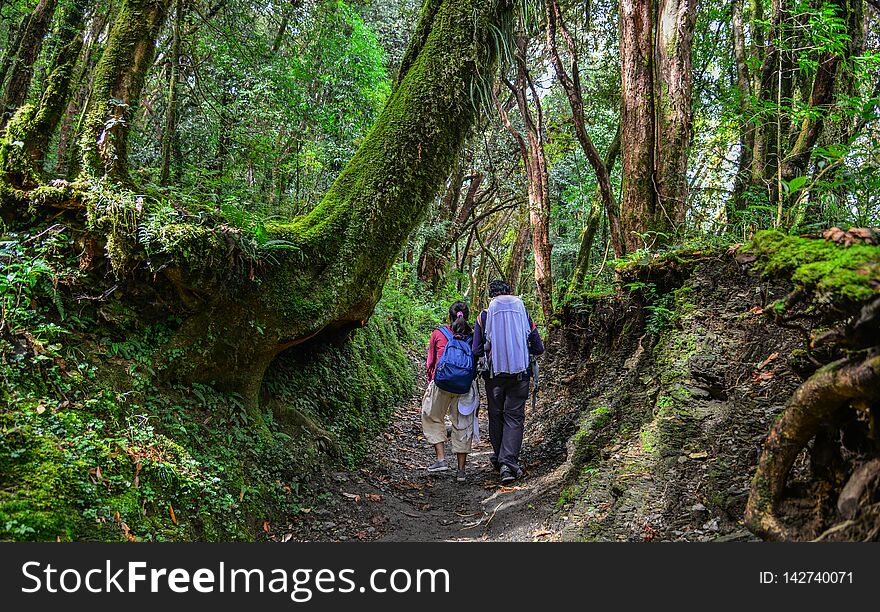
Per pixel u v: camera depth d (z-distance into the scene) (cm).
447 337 600
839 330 205
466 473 598
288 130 847
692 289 452
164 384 400
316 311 468
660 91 575
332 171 880
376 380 805
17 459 268
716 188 632
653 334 477
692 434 365
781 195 419
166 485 325
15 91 488
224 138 755
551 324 838
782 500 233
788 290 371
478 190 1978
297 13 856
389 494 520
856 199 423
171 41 686
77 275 367
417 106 525
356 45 860
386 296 1148
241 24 804
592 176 1186
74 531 260
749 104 504
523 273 2386
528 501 454
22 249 341
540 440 616
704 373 394
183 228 378
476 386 594
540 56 1177
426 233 1655
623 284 546
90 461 292
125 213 367
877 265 191
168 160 519
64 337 353
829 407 202
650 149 585
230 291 414
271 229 467
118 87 404
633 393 468
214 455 389
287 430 504
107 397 345
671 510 323
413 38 561
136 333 393
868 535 205
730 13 693
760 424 340
